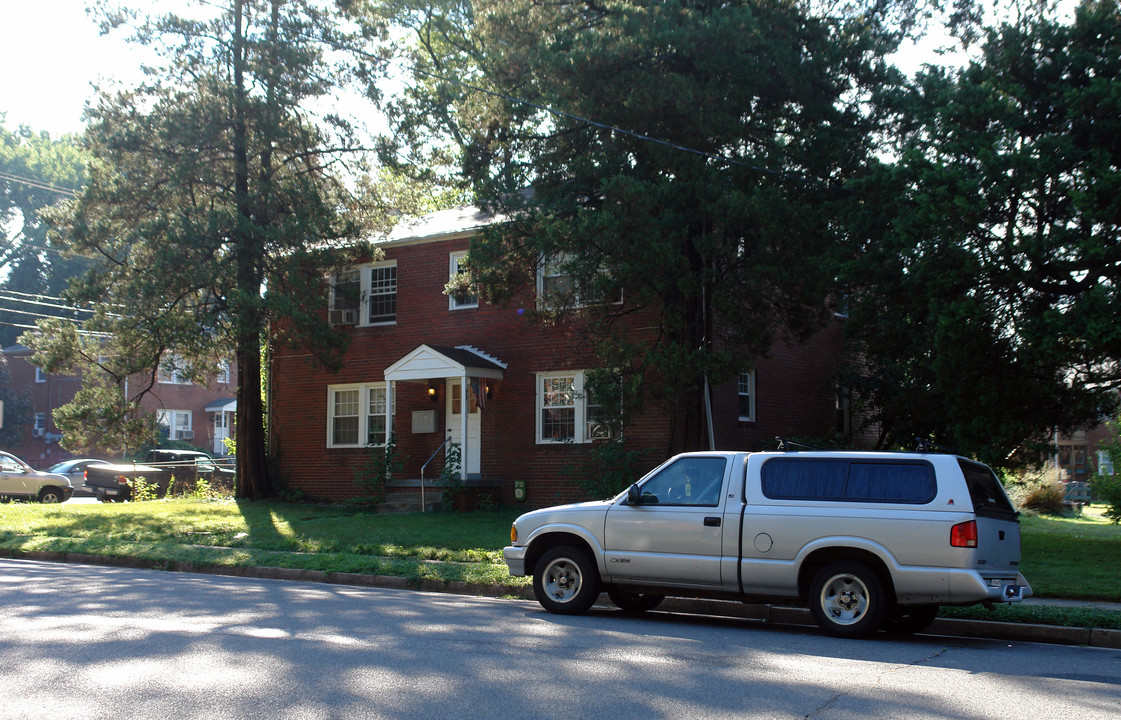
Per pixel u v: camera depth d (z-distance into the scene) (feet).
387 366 90.74
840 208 59.52
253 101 84.43
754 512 33.01
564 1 68.90
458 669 24.67
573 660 26.27
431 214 102.78
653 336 74.59
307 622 31.96
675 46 60.39
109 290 87.10
